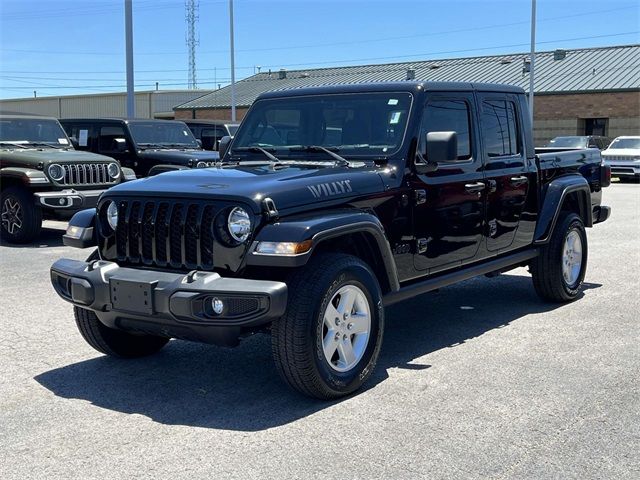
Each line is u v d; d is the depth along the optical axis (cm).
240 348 609
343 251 526
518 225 687
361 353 494
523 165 691
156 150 1441
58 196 1166
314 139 591
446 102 598
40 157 1180
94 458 400
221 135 1877
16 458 401
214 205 464
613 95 3688
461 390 499
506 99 680
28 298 795
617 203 1886
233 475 378
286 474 378
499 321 690
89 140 1499
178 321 449
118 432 436
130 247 499
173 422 451
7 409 475
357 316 492
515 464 387
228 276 462
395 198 540
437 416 454
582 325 670
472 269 630
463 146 617
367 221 493
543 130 3897
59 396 498
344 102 584
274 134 609
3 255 1088
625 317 698
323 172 520
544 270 733
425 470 381
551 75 4022
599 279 884
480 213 630
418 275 572
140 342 576
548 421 445
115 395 500
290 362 455
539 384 510
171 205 478
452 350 595
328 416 456
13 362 573
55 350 605
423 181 565
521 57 4406
